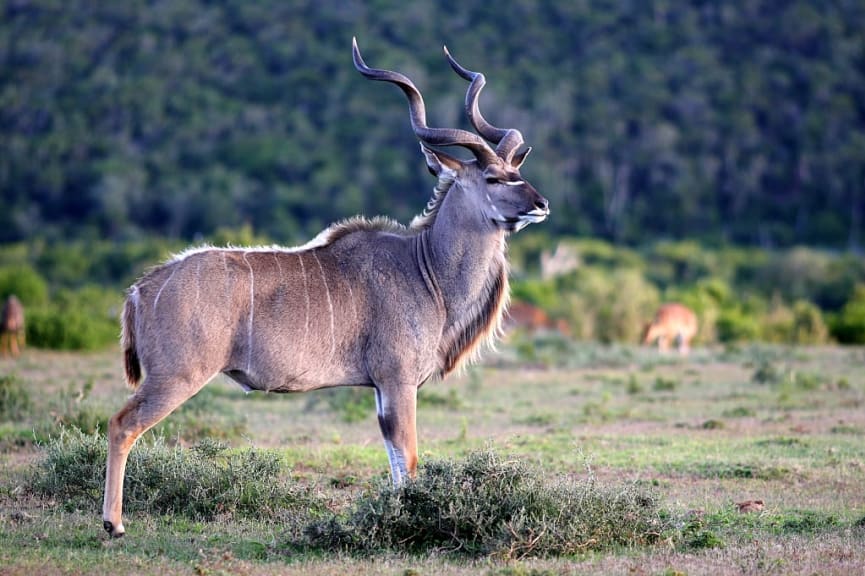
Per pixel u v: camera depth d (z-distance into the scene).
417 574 24.03
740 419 49.94
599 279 127.44
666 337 96.50
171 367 27.38
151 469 30.97
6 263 176.00
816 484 34.59
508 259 32.09
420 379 30.14
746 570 24.56
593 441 42.78
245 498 30.22
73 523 28.47
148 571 24.17
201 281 27.91
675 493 33.25
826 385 63.03
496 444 41.72
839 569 24.61
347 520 27.22
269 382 28.84
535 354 89.75
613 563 25.08
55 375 65.56
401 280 30.09
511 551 25.69
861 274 189.12
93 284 159.88
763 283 194.62
